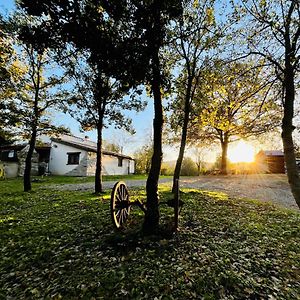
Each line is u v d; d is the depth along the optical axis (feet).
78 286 12.71
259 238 18.78
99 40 14.34
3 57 36.58
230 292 11.73
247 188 48.80
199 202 31.50
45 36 14.38
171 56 27.04
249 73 18.35
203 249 16.58
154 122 20.31
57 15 13.37
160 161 20.24
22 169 88.22
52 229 22.15
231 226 21.61
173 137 82.07
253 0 16.40
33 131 45.80
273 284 12.35
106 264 14.89
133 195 36.81
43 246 18.34
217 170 107.45
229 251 16.29
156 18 15.78
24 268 15.19
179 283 12.48
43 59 42.57
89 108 40.57
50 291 12.48
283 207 30.58
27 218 26.86
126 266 14.48
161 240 18.02
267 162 108.27
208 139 89.15
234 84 19.22
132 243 17.63
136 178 78.54
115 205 20.04
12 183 61.98
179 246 17.07
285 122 13.80
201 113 24.63
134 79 16.65
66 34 14.03
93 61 15.53
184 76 31.14
